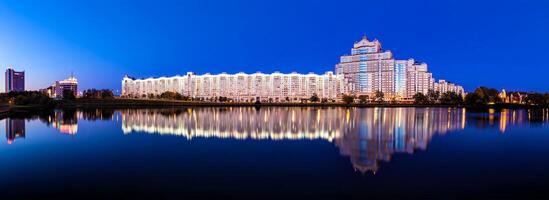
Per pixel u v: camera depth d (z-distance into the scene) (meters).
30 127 50.06
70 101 168.75
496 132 42.56
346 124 56.47
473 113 98.88
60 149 28.62
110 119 69.00
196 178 18.67
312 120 67.00
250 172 20.08
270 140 34.75
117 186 17.25
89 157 24.83
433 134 40.41
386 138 36.28
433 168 21.02
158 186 17.23
